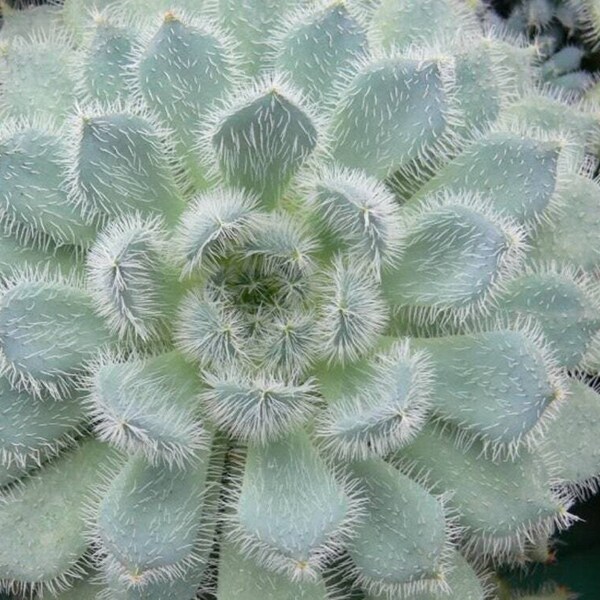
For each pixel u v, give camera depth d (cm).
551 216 25
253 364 23
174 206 23
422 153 23
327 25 23
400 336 24
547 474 23
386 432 21
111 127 22
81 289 23
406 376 21
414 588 23
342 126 23
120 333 22
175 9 24
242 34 24
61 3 29
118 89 24
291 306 23
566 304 23
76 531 23
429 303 23
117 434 21
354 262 23
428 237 23
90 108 22
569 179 25
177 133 24
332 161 23
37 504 23
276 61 24
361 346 22
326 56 23
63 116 24
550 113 26
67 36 27
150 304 22
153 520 22
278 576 23
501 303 24
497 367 23
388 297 23
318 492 22
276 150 22
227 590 23
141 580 21
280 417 22
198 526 22
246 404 22
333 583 24
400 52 24
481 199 24
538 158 23
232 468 23
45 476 23
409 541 22
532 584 27
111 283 21
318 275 23
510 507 23
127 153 22
